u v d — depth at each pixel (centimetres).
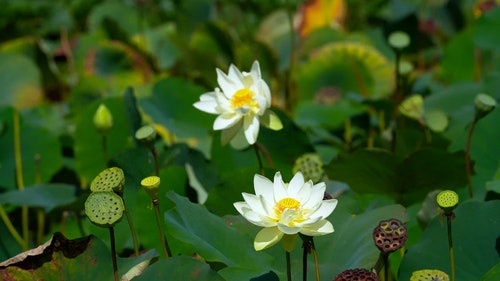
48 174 537
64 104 644
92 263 410
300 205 385
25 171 532
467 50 619
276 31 660
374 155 469
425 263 427
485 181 482
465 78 623
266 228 383
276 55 621
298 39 658
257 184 390
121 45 647
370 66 596
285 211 376
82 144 528
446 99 554
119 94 623
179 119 552
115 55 646
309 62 602
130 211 464
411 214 476
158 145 534
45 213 510
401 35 521
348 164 476
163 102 553
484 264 424
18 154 531
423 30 681
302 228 380
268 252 420
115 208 389
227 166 501
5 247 487
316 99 604
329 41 642
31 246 498
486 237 427
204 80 612
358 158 472
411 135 504
